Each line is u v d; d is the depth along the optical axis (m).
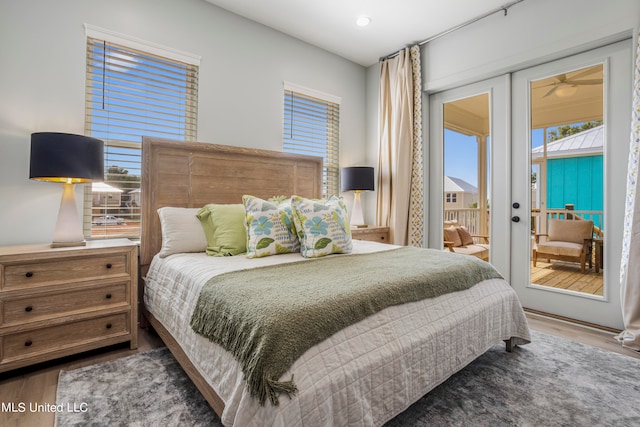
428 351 1.40
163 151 2.48
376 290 1.35
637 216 2.08
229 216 2.33
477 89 3.21
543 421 1.37
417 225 3.57
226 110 2.93
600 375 1.74
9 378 1.70
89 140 1.98
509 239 2.98
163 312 1.86
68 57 2.22
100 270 1.97
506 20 2.84
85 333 1.90
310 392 0.98
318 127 3.73
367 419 1.12
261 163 3.00
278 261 1.97
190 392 1.57
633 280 2.11
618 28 2.24
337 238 2.20
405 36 3.37
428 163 3.66
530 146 2.85
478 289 1.81
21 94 2.08
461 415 1.41
